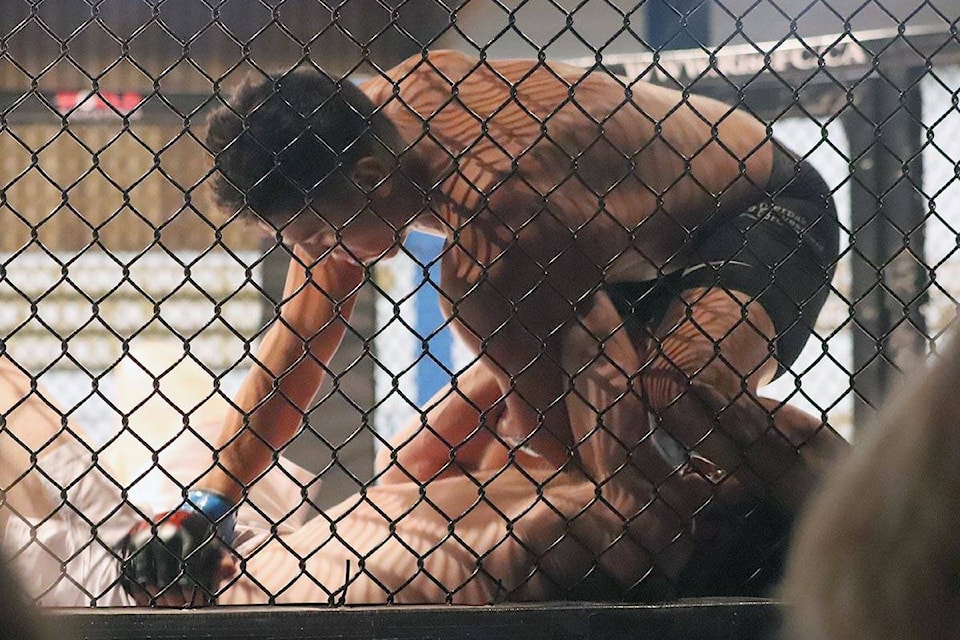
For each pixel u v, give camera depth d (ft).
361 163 12.67
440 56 14.24
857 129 24.93
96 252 32.14
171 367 10.55
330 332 15.43
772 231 15.19
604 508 13.28
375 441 28.37
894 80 24.47
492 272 13.25
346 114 12.59
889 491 4.77
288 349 15.29
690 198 14.71
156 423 18.98
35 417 14.71
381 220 12.06
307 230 12.93
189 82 30.17
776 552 12.85
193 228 32.14
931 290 24.67
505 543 13.34
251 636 10.21
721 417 13.03
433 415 18.35
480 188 13.28
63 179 32.71
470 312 13.58
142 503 14.83
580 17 30.83
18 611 4.73
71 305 31.50
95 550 14.11
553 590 13.12
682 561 13.16
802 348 15.55
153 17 10.65
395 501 14.58
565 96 14.11
